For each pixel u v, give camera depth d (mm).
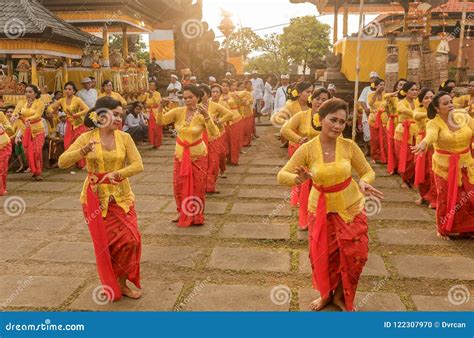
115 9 14859
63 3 14703
